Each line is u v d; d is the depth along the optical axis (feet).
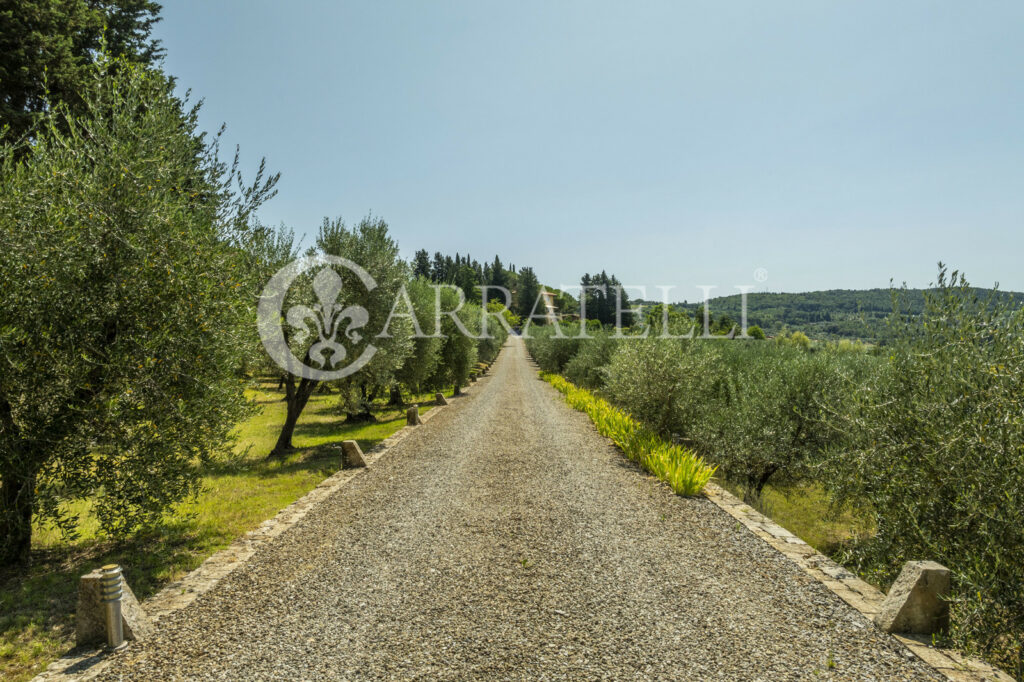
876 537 18.39
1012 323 15.89
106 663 12.64
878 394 18.90
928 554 16.34
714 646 13.29
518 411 67.87
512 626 14.42
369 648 13.26
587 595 16.39
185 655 12.98
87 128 19.43
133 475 18.43
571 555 19.90
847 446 20.49
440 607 15.58
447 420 59.88
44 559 19.94
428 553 20.11
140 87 20.93
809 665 12.39
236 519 24.80
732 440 33.09
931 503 16.26
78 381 17.06
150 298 18.47
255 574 18.08
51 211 17.43
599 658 12.76
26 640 13.92
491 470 34.83
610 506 26.61
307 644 13.47
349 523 23.81
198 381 19.34
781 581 17.43
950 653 12.80
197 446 20.52
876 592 16.56
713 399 40.01
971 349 16.48
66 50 38.50
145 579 18.06
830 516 28.60
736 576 17.87
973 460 15.12
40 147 18.72
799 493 35.29
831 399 28.25
